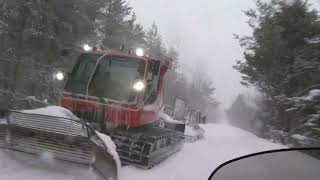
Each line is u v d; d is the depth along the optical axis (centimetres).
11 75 2138
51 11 2211
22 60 2123
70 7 2375
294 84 2561
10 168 764
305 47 2159
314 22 2684
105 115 955
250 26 2997
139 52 984
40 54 2289
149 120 1059
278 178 208
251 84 3108
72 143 738
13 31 2108
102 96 964
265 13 2909
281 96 2527
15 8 2027
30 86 2264
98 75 986
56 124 738
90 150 729
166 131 1141
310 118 1633
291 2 2753
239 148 1625
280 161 234
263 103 3381
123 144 921
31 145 780
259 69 2873
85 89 983
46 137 761
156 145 980
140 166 917
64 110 777
